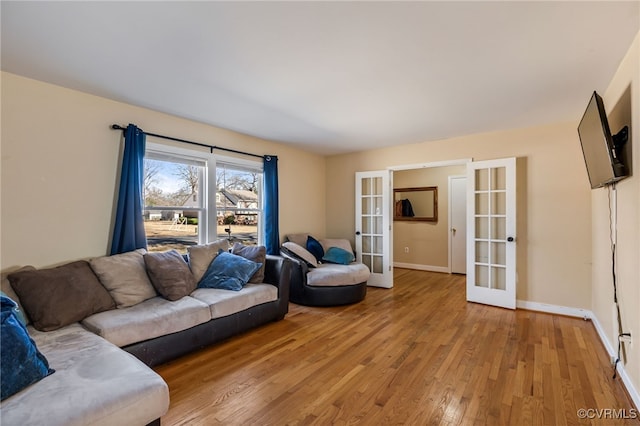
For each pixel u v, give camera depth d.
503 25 1.75
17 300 2.10
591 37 1.87
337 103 2.98
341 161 5.54
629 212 2.07
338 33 1.82
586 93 2.73
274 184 4.49
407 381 2.16
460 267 6.03
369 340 2.88
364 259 5.28
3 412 1.20
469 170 4.17
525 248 3.81
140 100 2.91
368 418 1.77
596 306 3.18
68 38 1.88
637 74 1.89
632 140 1.99
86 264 2.54
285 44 1.94
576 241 3.51
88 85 2.58
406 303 4.12
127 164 2.89
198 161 3.68
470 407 1.87
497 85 2.56
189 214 3.60
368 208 5.25
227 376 2.23
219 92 2.71
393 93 2.73
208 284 3.08
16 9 1.59
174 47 1.99
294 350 2.66
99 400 1.30
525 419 1.76
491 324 3.30
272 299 3.27
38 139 2.48
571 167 3.54
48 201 2.53
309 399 1.95
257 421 1.74
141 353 2.20
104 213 2.86
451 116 3.38
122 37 1.87
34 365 1.41
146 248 3.03
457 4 1.56
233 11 1.62
